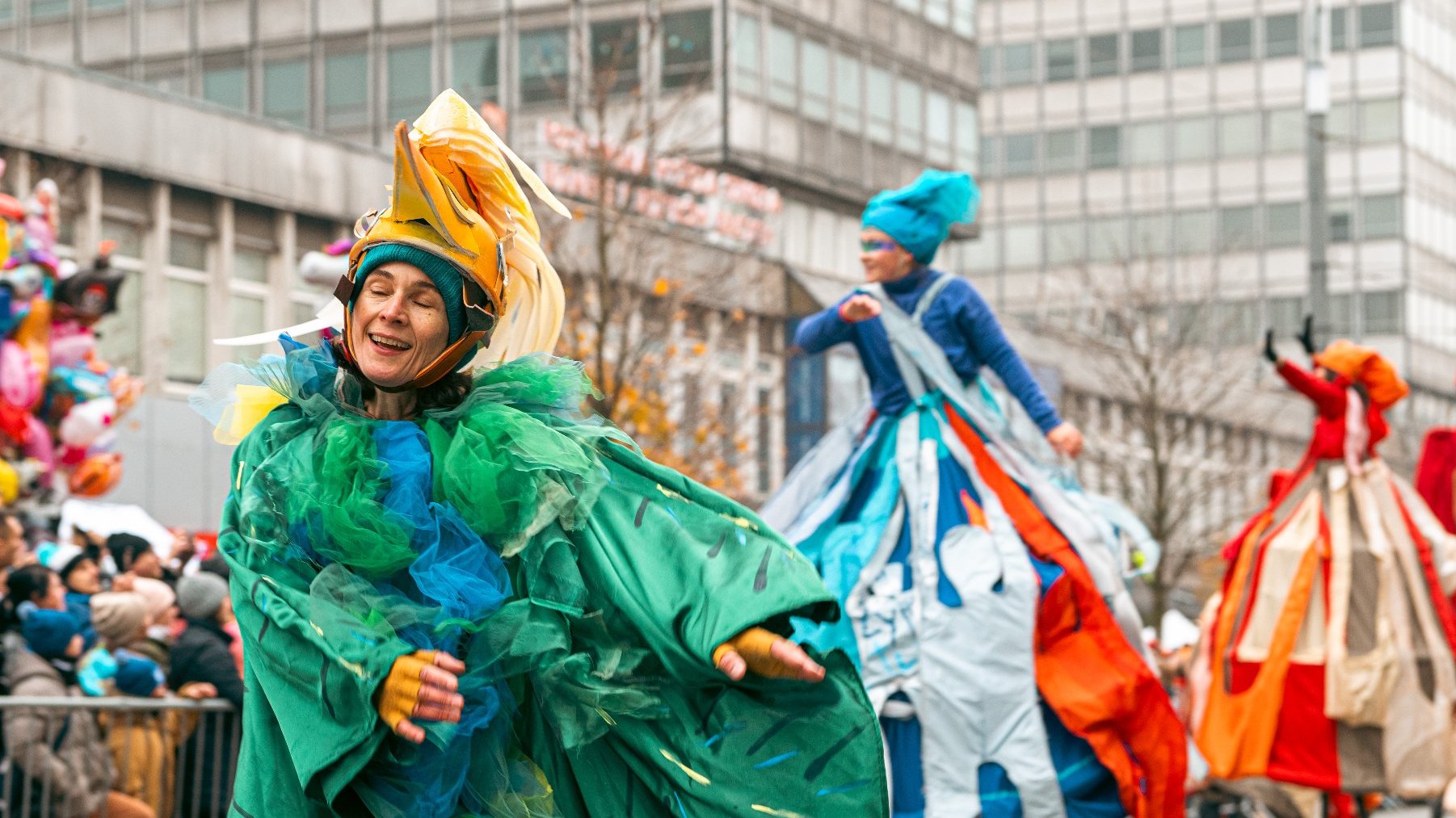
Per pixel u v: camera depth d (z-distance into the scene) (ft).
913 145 124.16
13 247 32.48
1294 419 147.64
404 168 11.39
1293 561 27.68
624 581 11.64
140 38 116.88
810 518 22.24
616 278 61.57
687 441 69.41
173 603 27.94
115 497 70.90
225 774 25.23
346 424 11.54
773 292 102.68
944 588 20.86
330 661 10.60
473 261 11.59
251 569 11.18
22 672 23.95
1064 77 191.21
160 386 77.77
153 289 78.54
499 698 11.58
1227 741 27.48
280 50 114.21
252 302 83.41
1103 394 118.62
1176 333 129.80
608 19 106.22
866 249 22.74
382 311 11.45
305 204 85.05
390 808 10.89
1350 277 196.44
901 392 22.56
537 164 78.13
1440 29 205.67
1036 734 20.27
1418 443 177.58
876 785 11.83
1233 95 187.62
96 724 23.67
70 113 75.05
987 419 22.11
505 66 109.19
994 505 21.44
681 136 98.68
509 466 11.56
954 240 139.95
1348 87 197.26
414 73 111.34
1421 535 27.96
